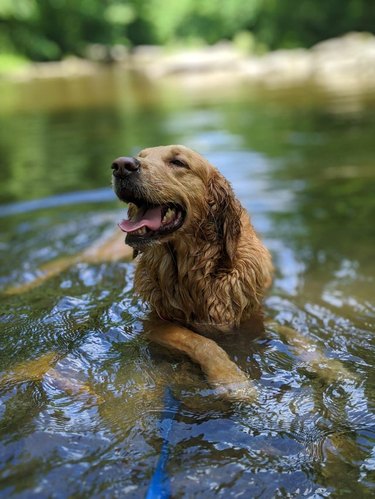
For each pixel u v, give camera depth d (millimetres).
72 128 2965
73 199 1662
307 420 587
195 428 569
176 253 874
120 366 695
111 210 1547
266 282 944
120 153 2213
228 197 902
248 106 3412
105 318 830
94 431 557
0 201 1680
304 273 1099
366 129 2410
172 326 830
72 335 770
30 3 7992
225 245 881
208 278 878
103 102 4066
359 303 933
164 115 3236
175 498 474
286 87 4316
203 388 652
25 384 644
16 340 762
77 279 1018
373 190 1578
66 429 560
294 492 485
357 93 3621
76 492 473
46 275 1055
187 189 854
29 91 5094
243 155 2080
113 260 1119
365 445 550
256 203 1547
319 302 952
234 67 6496
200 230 872
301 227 1351
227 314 876
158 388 649
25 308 880
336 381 668
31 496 467
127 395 629
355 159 1925
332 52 6168
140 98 4199
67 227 1411
